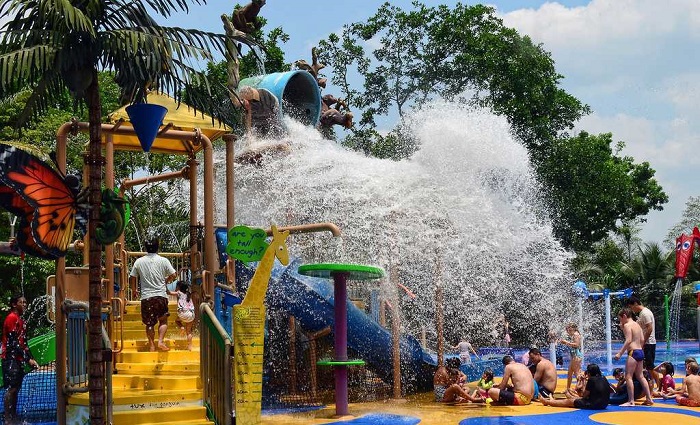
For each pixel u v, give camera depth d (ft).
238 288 42.09
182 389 33.83
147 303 37.24
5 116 71.10
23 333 41.09
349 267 37.32
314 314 42.39
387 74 117.19
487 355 86.33
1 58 25.39
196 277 37.76
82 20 24.64
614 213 130.21
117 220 27.25
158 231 89.61
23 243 28.40
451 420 36.96
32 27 27.32
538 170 117.70
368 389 47.19
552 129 121.80
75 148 75.82
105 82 79.87
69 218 27.43
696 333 135.03
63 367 31.01
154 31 27.89
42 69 26.50
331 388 44.68
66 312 31.24
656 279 144.15
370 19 117.50
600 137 142.41
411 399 45.34
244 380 30.66
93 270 27.20
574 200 120.88
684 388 42.34
